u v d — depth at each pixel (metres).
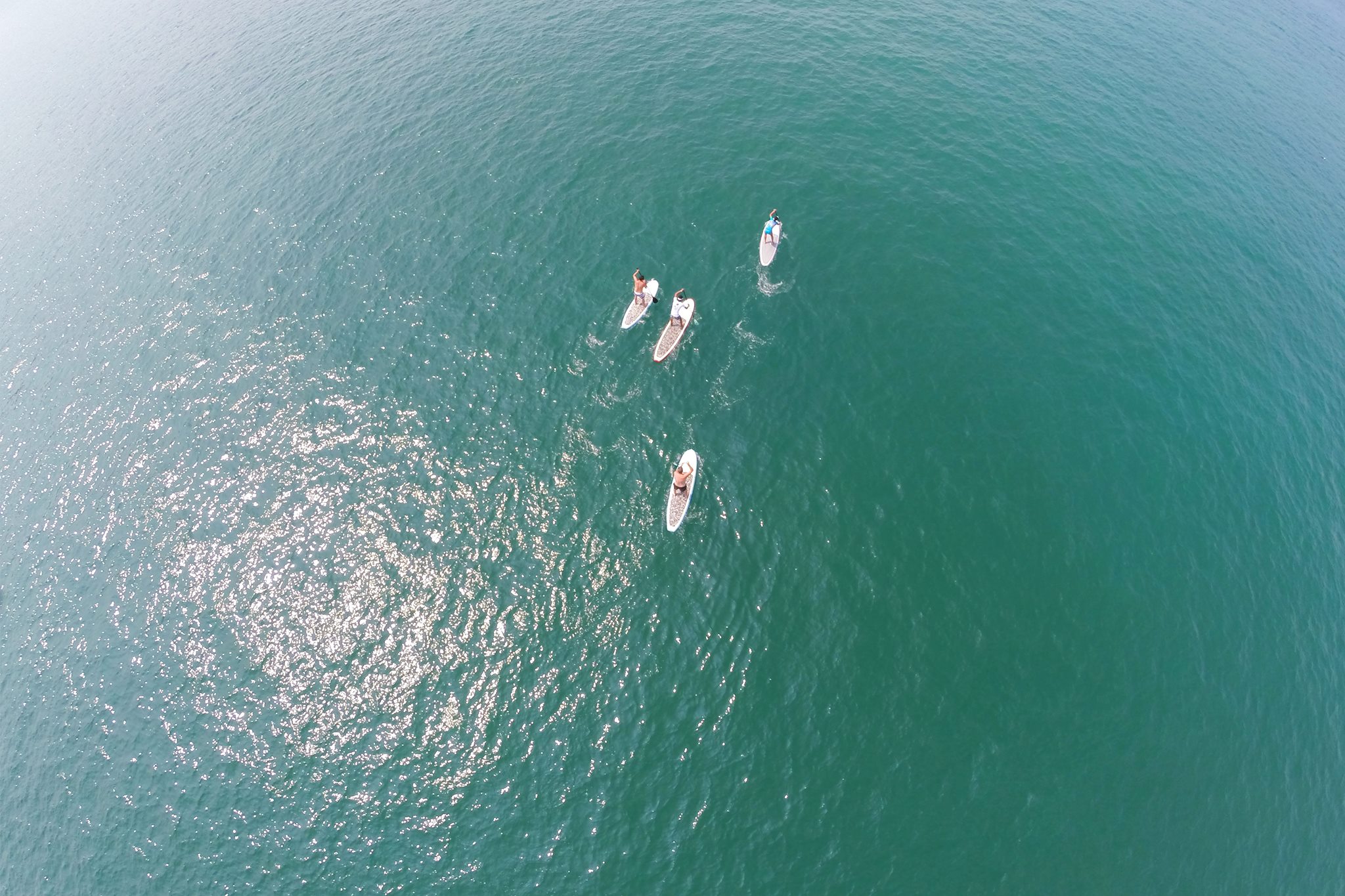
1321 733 38.41
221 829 37.19
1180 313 55.53
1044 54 79.06
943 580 42.62
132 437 52.94
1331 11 95.62
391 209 65.38
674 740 38.06
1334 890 34.69
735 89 74.00
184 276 62.94
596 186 65.25
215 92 83.06
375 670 41.38
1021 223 61.25
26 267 66.44
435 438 50.44
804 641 40.75
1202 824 35.78
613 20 84.81
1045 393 50.53
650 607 42.25
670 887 34.44
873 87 73.62
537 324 55.72
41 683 42.97
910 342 53.22
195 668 42.44
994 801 36.06
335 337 56.69
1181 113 73.06
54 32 103.06
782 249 59.19
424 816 36.69
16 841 38.19
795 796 36.38
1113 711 38.56
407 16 90.38
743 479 46.91
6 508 50.62
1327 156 70.12
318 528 47.03
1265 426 49.41
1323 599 42.53
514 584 43.72
